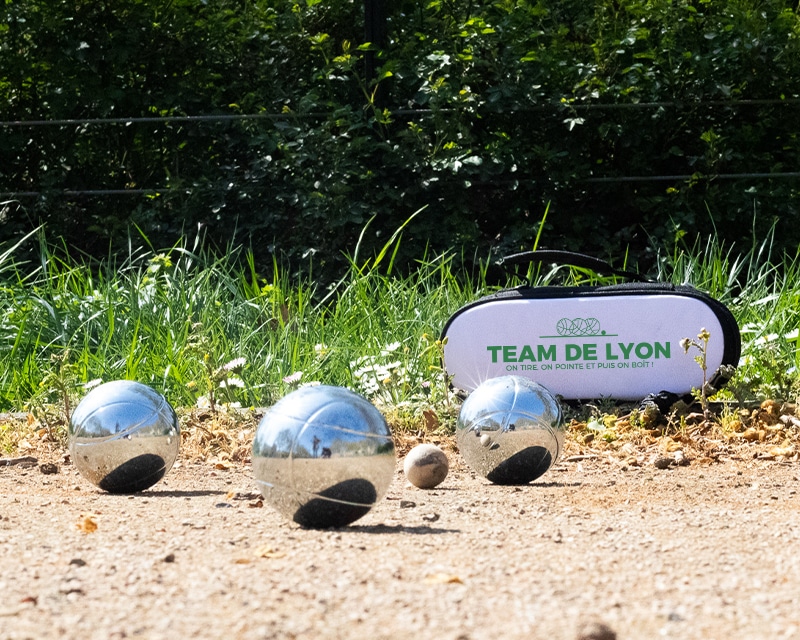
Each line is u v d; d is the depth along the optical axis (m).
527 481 1.41
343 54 2.46
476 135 2.40
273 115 2.33
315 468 1.20
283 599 1.04
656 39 2.46
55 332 1.96
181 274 2.05
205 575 1.08
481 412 1.40
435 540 1.17
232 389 1.79
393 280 2.10
